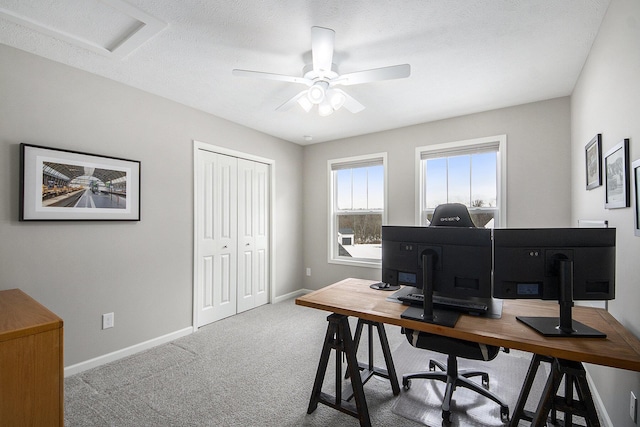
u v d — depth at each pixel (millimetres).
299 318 3656
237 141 3750
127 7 1679
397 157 3949
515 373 2369
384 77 2062
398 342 2996
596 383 1964
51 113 2229
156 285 2889
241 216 3869
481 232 1427
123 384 2205
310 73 2061
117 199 2584
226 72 2453
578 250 1316
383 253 1704
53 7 1687
